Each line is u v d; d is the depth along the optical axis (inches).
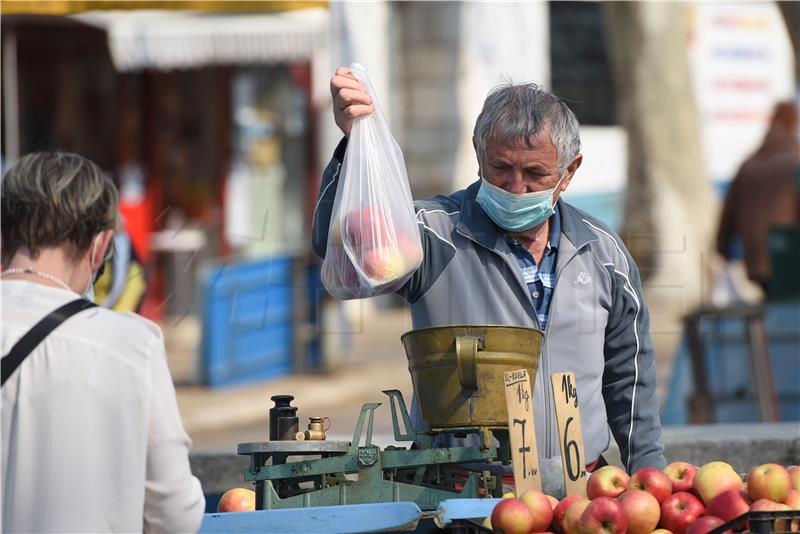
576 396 392.5
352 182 394.0
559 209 430.9
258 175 1582.2
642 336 435.5
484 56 1815.9
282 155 1583.4
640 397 436.5
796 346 850.1
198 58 1272.1
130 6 748.0
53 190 302.8
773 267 1104.8
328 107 1583.4
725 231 1274.6
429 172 1801.2
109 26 1266.0
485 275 416.8
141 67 1348.4
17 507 291.1
